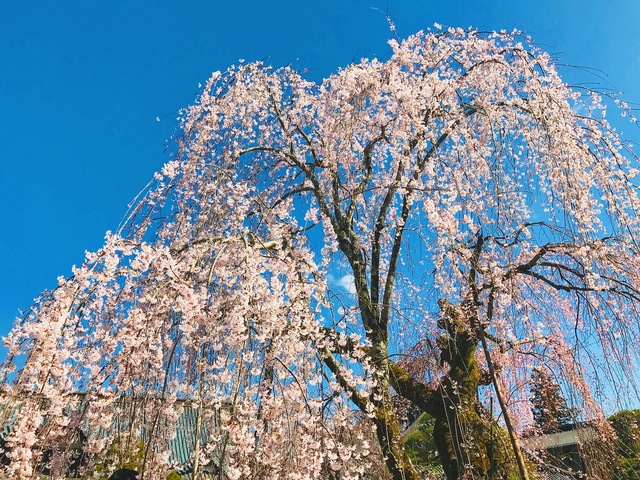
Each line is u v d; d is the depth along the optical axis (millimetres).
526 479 4656
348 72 5852
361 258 5922
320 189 6250
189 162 4539
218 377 3021
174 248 3631
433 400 5496
